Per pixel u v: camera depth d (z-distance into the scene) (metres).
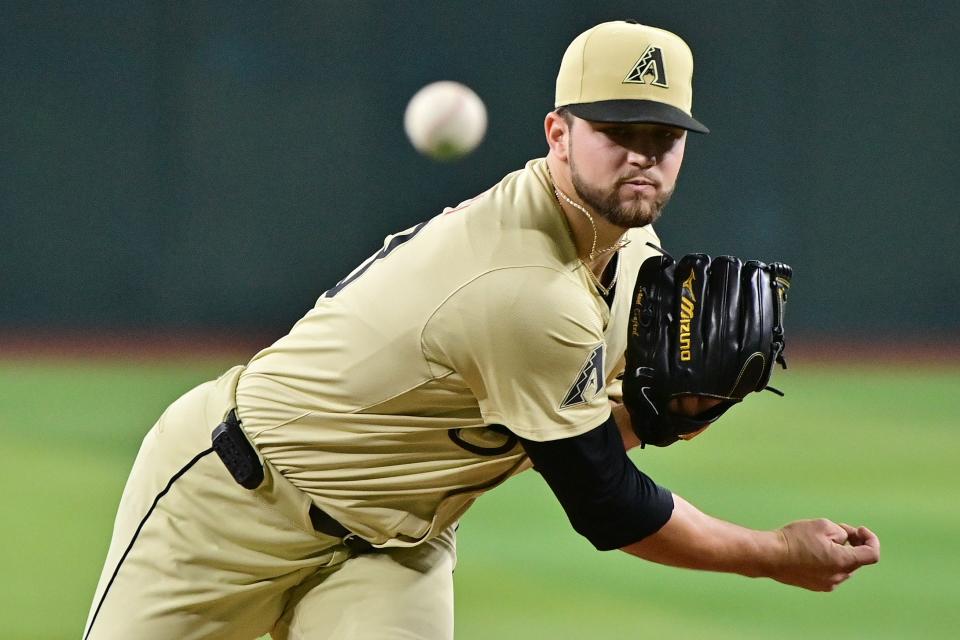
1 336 58.44
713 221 60.09
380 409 10.01
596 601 19.50
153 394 42.78
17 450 32.34
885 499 27.39
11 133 58.31
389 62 56.81
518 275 9.34
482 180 56.78
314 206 57.62
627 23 9.52
